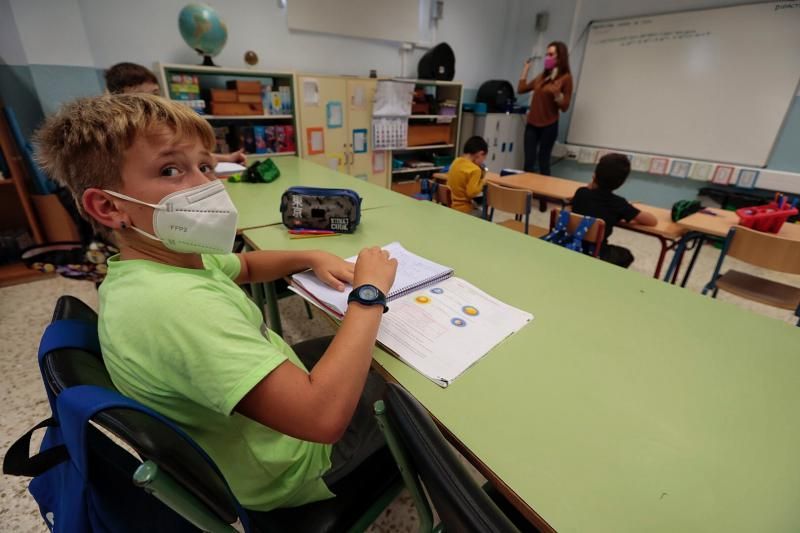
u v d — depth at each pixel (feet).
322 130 12.21
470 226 4.67
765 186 11.52
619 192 14.69
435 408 1.98
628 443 1.82
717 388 2.17
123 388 1.74
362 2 12.47
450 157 15.96
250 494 2.14
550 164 16.51
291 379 1.65
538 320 2.76
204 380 1.56
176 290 1.65
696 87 12.35
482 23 15.87
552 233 7.30
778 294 6.29
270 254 3.27
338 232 4.27
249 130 11.19
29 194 8.35
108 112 1.69
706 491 1.61
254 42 11.20
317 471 2.31
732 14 11.30
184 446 1.51
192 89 9.86
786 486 1.64
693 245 8.33
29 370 5.67
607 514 1.52
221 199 2.09
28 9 8.15
